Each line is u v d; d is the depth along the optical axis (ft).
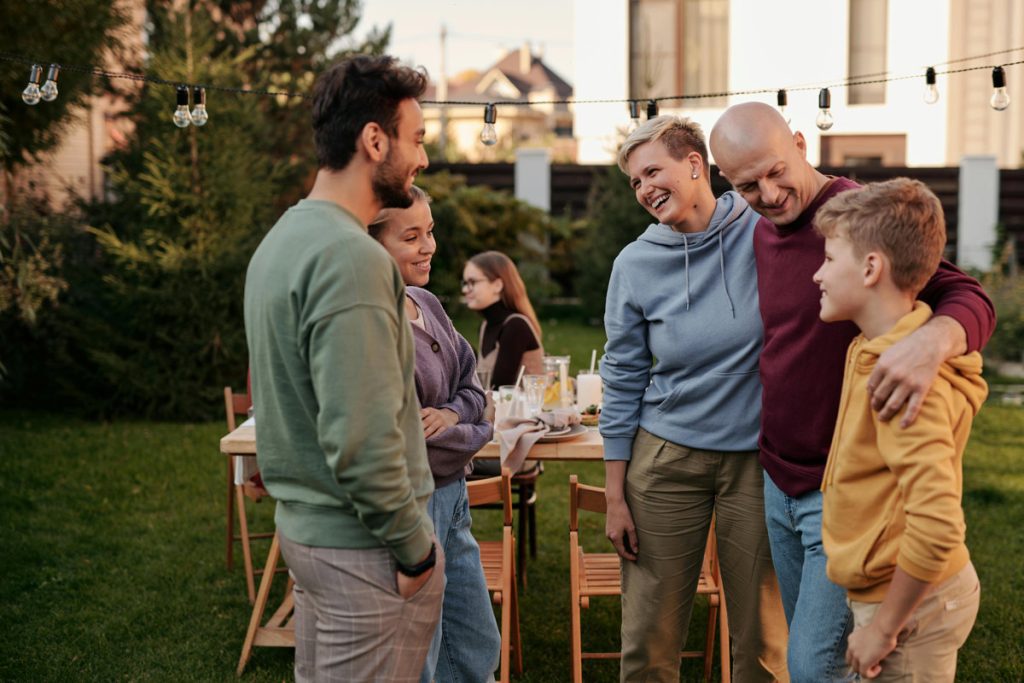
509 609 10.37
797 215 7.46
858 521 6.19
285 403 5.94
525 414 11.57
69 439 22.13
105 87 26.37
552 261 40.01
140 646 12.06
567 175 41.22
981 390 6.04
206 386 24.68
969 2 46.34
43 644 12.03
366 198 6.16
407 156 6.16
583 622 12.80
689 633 12.55
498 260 14.07
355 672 6.13
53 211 26.86
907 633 6.01
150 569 14.64
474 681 9.03
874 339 6.16
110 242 23.81
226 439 11.01
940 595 5.99
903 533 5.89
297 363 5.83
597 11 46.19
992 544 15.14
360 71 6.02
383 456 5.65
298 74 32.86
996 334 30.71
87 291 25.12
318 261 5.66
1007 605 12.75
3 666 11.42
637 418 9.04
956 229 38.55
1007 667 10.95
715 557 10.97
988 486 18.11
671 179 8.32
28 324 24.21
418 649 6.35
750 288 8.33
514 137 95.30
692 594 9.05
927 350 5.76
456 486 8.80
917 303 6.23
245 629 12.64
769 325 7.70
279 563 14.92
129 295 23.95
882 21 45.88
